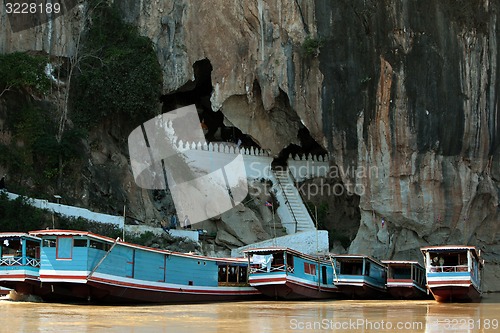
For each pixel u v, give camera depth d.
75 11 35.22
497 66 37.09
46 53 33.91
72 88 34.22
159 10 37.41
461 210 36.56
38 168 31.27
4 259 23.08
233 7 37.94
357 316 19.55
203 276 26.56
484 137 36.84
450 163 36.56
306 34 37.88
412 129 36.31
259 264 27.41
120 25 36.03
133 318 18.06
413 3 36.94
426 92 36.44
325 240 34.41
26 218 27.56
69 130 32.62
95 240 22.55
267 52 37.97
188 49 37.66
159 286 24.59
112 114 34.75
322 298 29.42
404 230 37.03
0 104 31.45
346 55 37.25
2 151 30.19
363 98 36.97
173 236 31.66
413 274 29.77
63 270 22.30
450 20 37.03
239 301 27.31
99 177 32.72
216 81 37.81
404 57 36.59
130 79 34.44
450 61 36.78
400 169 36.50
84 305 22.48
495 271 36.50
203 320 17.89
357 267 29.73
